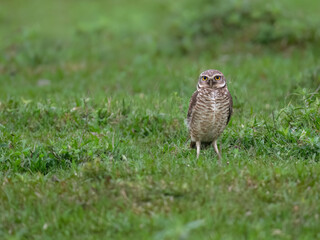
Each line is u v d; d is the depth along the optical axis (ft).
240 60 65.10
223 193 27.73
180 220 24.59
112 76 61.16
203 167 31.32
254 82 55.42
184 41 70.95
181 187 28.02
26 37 77.61
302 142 34.65
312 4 94.02
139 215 26.25
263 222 25.16
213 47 70.44
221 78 34.47
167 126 41.24
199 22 74.38
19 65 67.87
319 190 28.02
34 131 42.24
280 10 71.97
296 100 44.27
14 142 37.01
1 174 32.48
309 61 61.93
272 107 44.65
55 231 25.55
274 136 36.37
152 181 28.81
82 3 106.32
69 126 41.96
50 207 27.30
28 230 25.82
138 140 39.93
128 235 24.82
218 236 23.66
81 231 25.43
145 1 106.42
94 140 36.14
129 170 30.60
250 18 72.64
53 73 63.57
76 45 76.64
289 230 24.53
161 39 75.51
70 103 45.91
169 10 96.02
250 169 30.14
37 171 33.27
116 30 83.82
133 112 43.32
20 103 46.11
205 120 34.68
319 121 36.73
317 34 68.90
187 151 36.22
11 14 98.12
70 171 32.63
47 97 50.39
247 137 36.47
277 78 55.72
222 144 36.78
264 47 69.15
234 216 25.72
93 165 30.81
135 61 66.44
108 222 25.66
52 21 93.35
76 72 63.87
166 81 56.59
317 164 31.83
